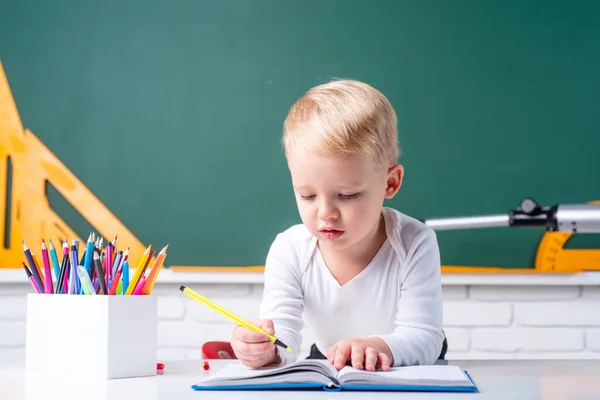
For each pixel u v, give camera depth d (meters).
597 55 2.20
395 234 1.21
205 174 2.21
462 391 0.75
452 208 2.17
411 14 2.23
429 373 0.81
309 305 1.26
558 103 2.19
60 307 0.94
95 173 2.21
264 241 2.18
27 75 2.25
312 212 1.00
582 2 2.21
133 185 2.21
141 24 2.26
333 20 2.23
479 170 2.18
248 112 2.22
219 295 2.16
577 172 2.17
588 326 2.14
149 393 0.74
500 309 2.15
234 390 0.76
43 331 0.96
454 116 2.19
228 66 2.24
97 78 2.25
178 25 2.25
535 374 0.92
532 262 2.13
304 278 1.25
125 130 2.23
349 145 0.97
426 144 2.19
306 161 0.97
